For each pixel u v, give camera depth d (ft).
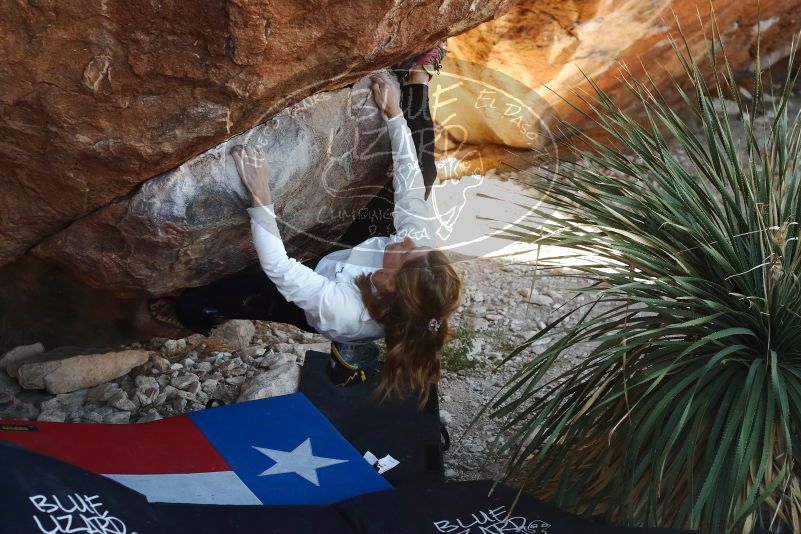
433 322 9.66
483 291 15.97
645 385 8.95
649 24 18.37
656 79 20.72
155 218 9.39
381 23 8.29
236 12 7.66
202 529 7.98
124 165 8.93
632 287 8.60
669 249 8.83
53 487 7.15
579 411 9.08
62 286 12.23
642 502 8.89
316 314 9.88
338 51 8.42
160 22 7.84
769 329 8.44
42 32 7.88
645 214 9.29
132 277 10.34
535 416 8.98
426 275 9.50
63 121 8.54
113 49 8.04
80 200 9.41
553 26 17.44
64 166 9.02
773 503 8.34
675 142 20.13
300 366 12.89
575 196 9.56
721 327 8.84
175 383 12.75
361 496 9.02
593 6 17.30
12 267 11.82
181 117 8.57
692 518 7.93
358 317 9.88
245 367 13.33
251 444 10.32
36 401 12.40
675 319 8.94
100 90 8.29
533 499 8.98
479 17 9.38
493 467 11.48
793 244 8.78
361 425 11.44
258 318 11.44
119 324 12.89
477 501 8.93
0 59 8.02
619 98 20.65
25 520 6.72
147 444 10.00
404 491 9.09
